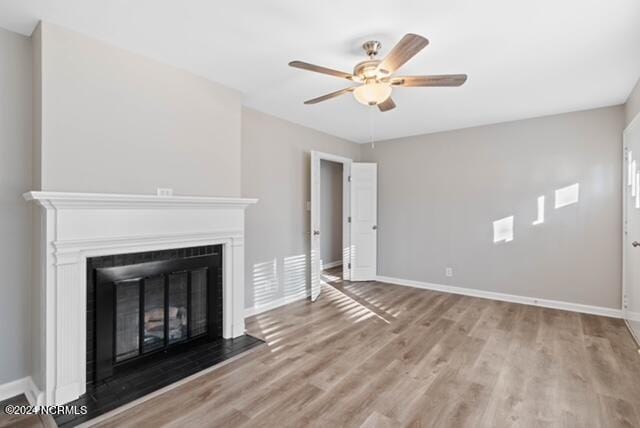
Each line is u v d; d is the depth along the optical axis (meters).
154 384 2.22
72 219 2.04
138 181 2.44
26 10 1.90
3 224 2.10
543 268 4.02
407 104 3.56
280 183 4.10
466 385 2.25
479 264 4.48
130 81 2.40
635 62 2.57
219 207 2.91
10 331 2.13
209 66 2.66
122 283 2.35
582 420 1.89
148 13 1.95
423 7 1.88
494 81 2.93
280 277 4.09
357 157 5.57
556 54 2.44
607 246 3.63
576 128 3.79
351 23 2.05
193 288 2.81
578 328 3.28
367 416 1.92
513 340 3.00
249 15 1.97
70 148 2.11
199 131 2.83
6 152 2.10
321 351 2.77
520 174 4.16
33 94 2.16
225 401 2.06
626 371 2.43
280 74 2.81
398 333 3.17
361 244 5.39
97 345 2.21
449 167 4.72
